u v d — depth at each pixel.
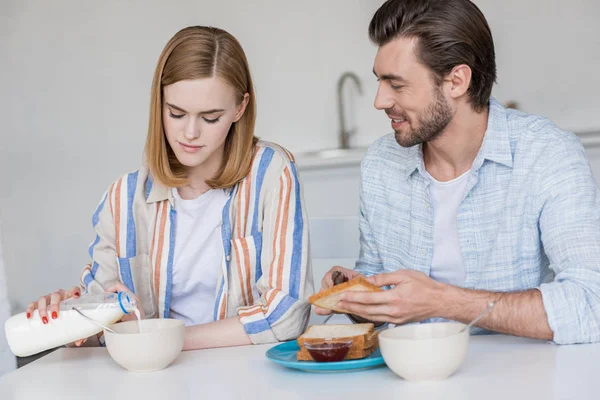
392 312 1.34
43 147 3.96
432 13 1.53
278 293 1.59
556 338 1.34
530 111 3.66
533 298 1.36
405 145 1.64
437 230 1.74
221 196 1.76
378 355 1.32
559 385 1.09
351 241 3.06
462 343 1.16
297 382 1.20
